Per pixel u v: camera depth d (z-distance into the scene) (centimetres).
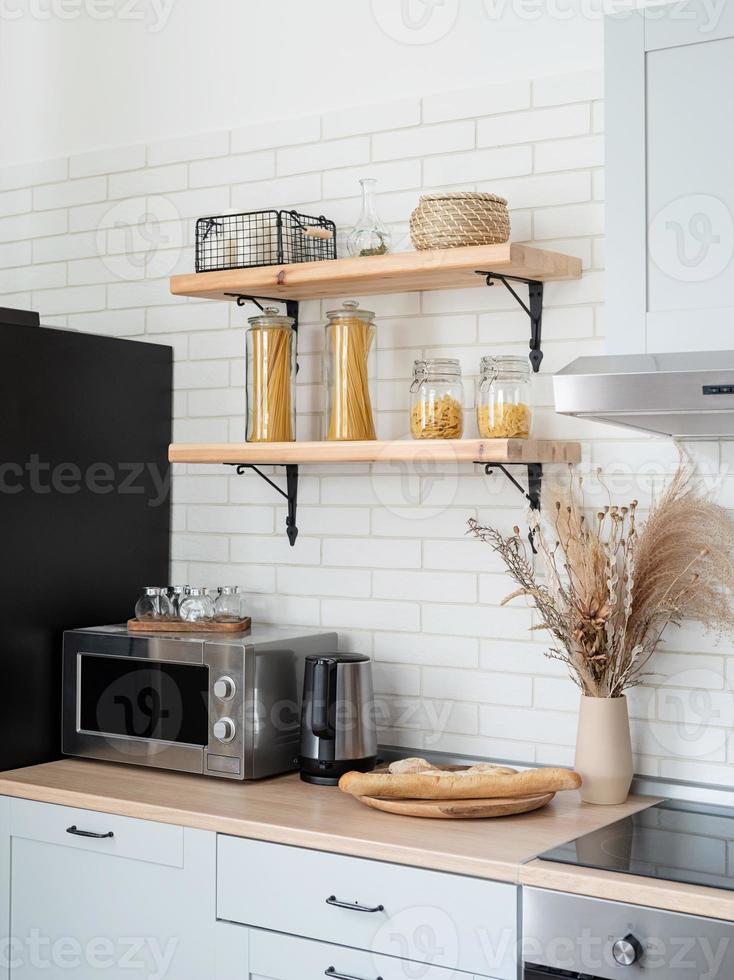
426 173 296
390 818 242
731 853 216
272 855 237
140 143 346
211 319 332
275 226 297
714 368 201
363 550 303
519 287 280
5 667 292
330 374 285
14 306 370
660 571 247
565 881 204
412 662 295
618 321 224
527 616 279
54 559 305
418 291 295
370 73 305
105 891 263
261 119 324
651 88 221
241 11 328
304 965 233
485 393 264
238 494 326
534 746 277
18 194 370
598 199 272
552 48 278
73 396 310
